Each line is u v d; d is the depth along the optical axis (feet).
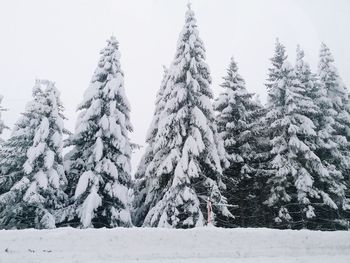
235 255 37.91
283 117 85.25
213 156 73.77
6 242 35.99
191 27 82.89
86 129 77.36
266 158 88.74
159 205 70.38
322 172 79.25
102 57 86.33
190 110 76.95
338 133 99.55
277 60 93.09
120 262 33.76
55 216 73.36
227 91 93.40
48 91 82.12
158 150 77.30
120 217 72.69
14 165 79.15
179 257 36.68
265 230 42.68
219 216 84.64
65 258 34.14
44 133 74.33
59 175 75.82
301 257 37.42
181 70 78.28
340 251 40.45
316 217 84.38
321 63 110.22
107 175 77.25
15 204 73.20
